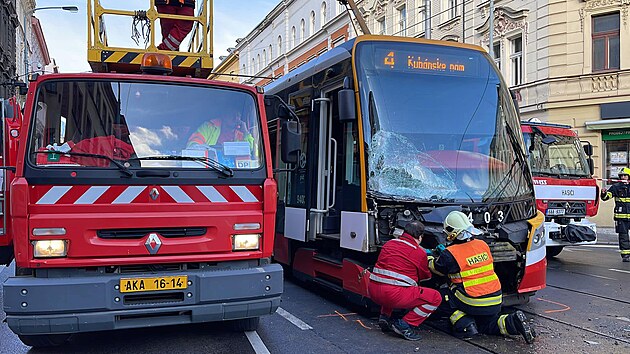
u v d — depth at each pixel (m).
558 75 20.81
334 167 7.27
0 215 6.00
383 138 6.55
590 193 11.67
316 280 7.94
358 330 6.28
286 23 44.91
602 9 19.81
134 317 4.91
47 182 4.82
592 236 10.64
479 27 24.36
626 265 11.04
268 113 10.09
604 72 19.80
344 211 6.80
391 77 6.80
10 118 6.28
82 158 4.98
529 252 6.57
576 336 6.00
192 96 5.46
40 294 4.61
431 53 7.03
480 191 6.66
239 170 5.37
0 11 31.98
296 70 9.05
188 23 6.86
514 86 22.62
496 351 5.50
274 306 5.25
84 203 4.88
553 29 20.89
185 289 4.96
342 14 35.69
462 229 5.92
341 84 7.02
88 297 4.70
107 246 4.85
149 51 6.34
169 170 5.13
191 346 5.63
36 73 5.08
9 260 6.10
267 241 5.36
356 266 6.72
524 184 6.96
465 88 7.08
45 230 4.75
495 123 7.07
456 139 6.81
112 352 5.45
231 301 5.09
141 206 5.01
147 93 5.34
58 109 5.07
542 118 21.38
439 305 6.24
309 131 8.04
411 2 29.70
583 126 20.31
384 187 6.40
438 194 6.52
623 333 6.11
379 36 6.96
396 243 6.02
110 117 5.20
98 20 6.32
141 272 4.99
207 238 5.15
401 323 5.91
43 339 5.41
